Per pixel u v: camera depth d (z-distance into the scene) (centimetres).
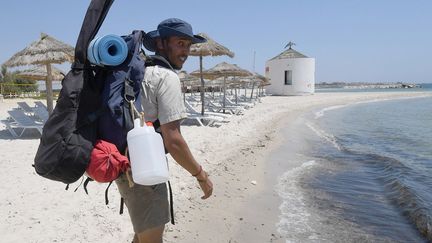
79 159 180
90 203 474
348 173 814
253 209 564
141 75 200
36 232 389
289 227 502
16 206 455
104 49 186
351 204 600
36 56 1062
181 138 205
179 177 649
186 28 225
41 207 455
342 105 3606
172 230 460
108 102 191
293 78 4231
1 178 578
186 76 2634
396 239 467
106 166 184
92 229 409
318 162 932
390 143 1269
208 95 3105
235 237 462
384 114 2597
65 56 1077
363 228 502
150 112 205
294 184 717
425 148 1160
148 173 185
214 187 655
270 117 2039
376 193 662
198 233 461
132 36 206
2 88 2809
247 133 1348
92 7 198
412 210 552
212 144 1027
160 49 231
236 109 1952
